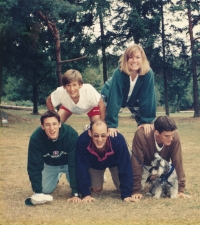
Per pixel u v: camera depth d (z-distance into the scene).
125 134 9.90
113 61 19.22
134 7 16.97
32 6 11.57
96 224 2.58
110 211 2.88
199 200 3.22
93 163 3.38
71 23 17.70
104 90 4.04
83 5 16.19
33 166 3.28
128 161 3.32
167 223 2.58
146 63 3.56
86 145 3.29
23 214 2.81
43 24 13.77
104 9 16.78
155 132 3.32
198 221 2.62
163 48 17.81
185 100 26.39
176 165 3.41
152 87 3.65
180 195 3.38
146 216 2.74
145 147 3.40
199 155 5.88
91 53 18.61
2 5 10.75
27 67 17.14
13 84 25.83
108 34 18.62
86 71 24.22
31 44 14.59
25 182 3.95
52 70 18.92
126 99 3.75
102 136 3.12
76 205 3.09
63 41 17.97
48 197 3.15
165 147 3.40
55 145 3.29
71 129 3.39
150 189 3.47
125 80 3.58
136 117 3.95
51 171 3.48
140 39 17.98
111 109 3.60
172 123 3.22
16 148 6.60
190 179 4.09
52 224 2.60
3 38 12.48
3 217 2.73
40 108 30.41
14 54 14.60
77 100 3.72
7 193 3.48
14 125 12.13
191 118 15.93
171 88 20.56
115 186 3.76
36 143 3.28
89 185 3.33
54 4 12.48
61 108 3.94
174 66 19.03
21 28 12.29
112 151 3.28
